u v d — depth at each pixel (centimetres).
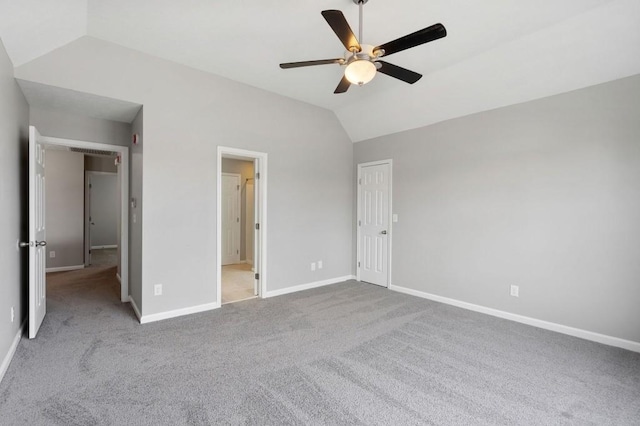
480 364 241
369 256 493
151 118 317
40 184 309
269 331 301
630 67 260
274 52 306
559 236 305
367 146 495
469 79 333
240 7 235
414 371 230
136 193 345
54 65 268
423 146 421
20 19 211
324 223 480
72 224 585
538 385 213
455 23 252
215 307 366
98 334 288
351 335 294
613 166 274
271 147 414
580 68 277
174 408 185
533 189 322
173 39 284
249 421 175
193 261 349
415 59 311
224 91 367
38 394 196
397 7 232
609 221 277
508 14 240
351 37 206
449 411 185
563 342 281
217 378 218
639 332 262
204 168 354
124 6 234
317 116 465
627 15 228
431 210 411
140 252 324
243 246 664
